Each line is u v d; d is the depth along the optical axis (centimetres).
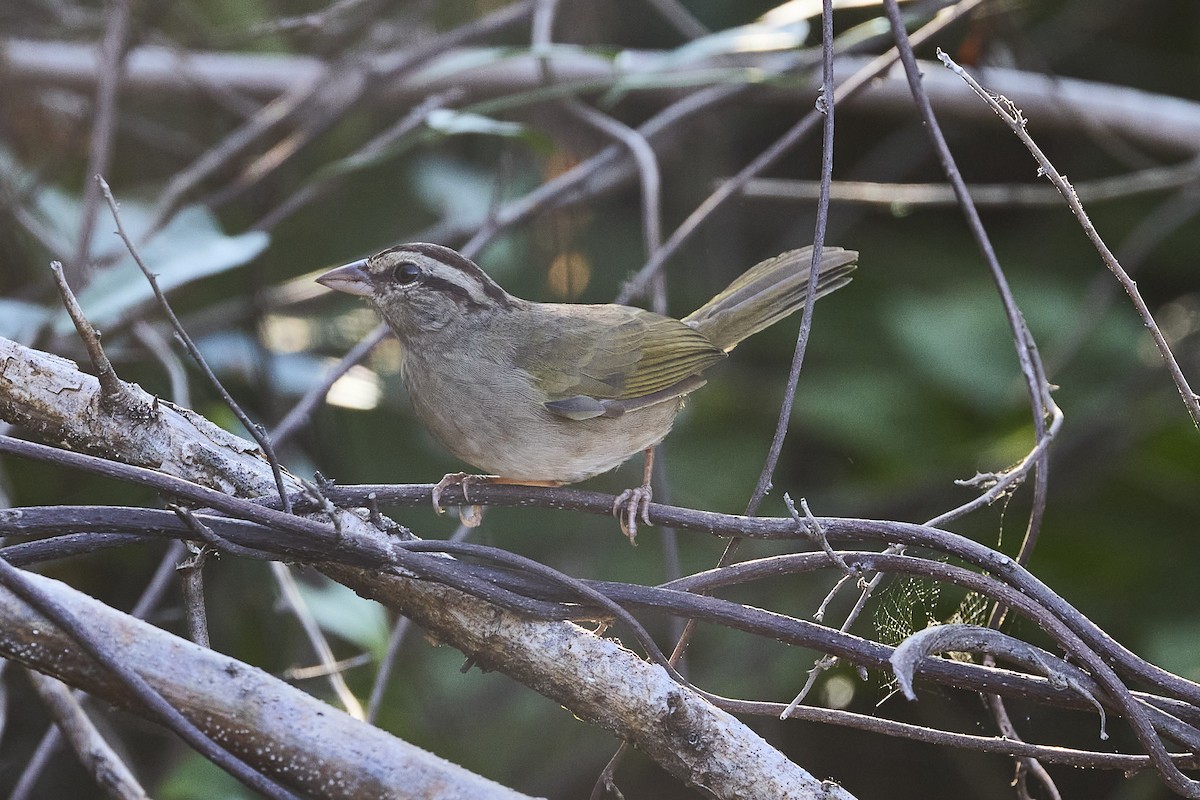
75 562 1091
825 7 604
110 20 1123
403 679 1141
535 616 541
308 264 1375
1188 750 576
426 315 826
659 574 1270
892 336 1362
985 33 1034
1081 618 557
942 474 1260
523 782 1195
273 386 1088
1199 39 1483
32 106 1299
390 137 1067
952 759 1229
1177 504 1251
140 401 573
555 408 818
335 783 486
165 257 957
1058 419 671
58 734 736
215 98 1295
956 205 1474
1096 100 1245
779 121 1480
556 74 1308
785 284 952
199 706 482
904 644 512
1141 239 1301
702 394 1397
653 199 967
